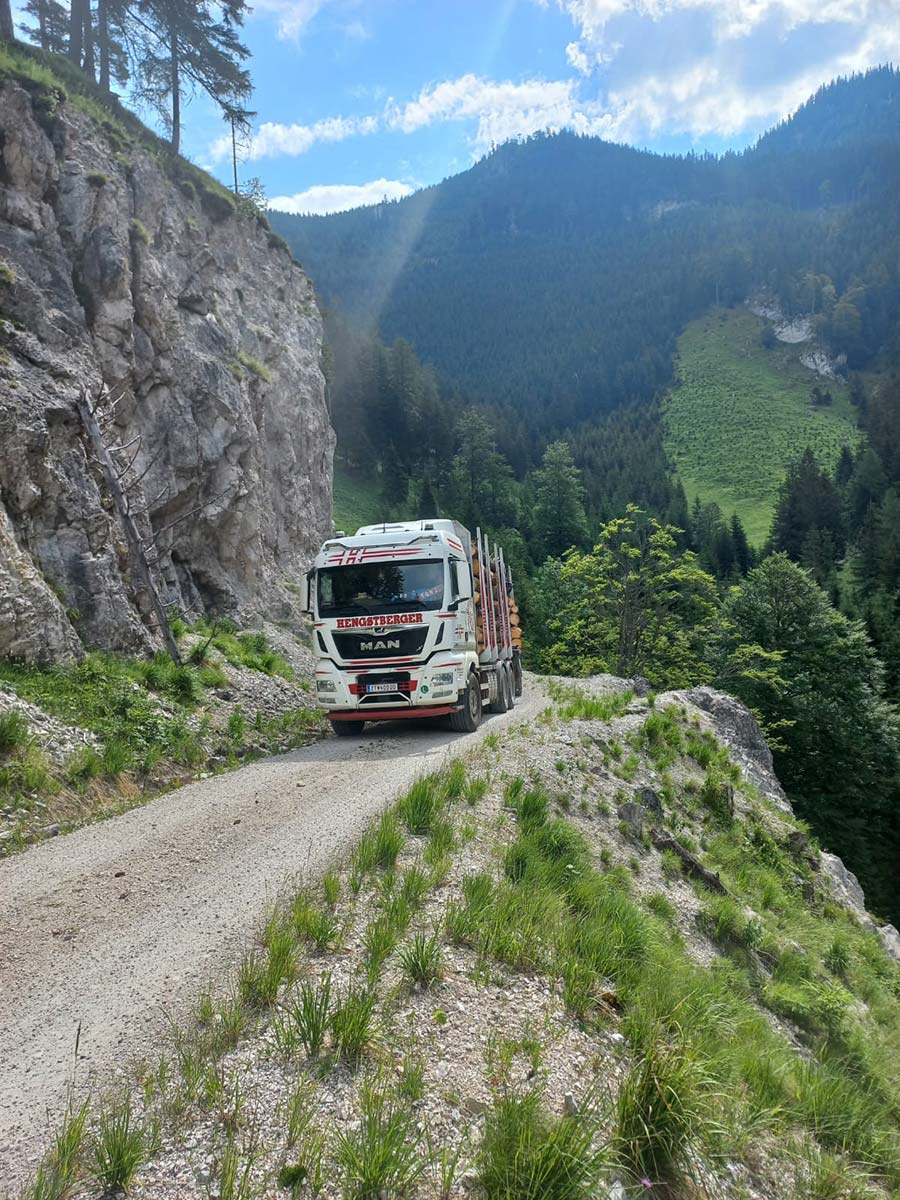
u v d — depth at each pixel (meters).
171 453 22.02
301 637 25.91
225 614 23.72
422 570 14.30
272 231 34.88
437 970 5.06
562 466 102.88
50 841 8.06
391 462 108.00
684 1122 3.96
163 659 15.69
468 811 8.75
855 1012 9.21
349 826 8.06
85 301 19.83
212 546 24.22
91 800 9.55
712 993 6.78
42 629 12.80
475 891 6.36
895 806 34.88
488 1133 3.59
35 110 20.33
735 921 9.51
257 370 27.75
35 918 5.95
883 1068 7.88
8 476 14.23
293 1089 3.78
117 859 7.34
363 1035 4.14
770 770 21.94
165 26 32.69
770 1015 7.99
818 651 36.31
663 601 35.50
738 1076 5.22
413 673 13.95
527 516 113.56
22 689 11.29
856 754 33.78
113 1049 4.14
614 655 36.84
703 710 21.92
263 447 27.81
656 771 13.92
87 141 22.30
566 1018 4.99
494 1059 4.32
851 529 120.12
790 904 12.45
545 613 61.69
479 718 15.48
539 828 8.65
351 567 14.44
